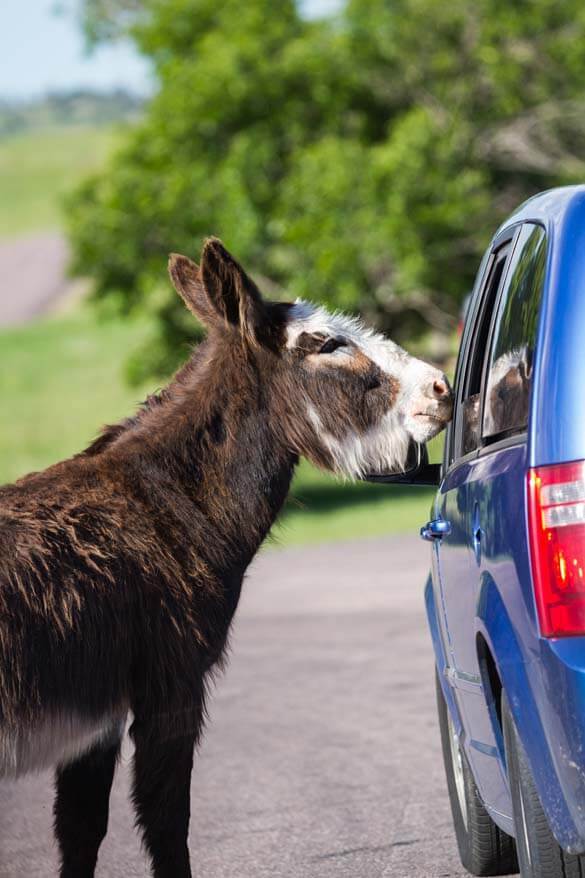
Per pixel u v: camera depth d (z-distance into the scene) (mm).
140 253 38438
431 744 11930
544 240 6523
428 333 40406
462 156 37219
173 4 38938
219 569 7602
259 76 37062
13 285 115062
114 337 92875
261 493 7867
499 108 37219
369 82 38281
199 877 8523
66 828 7625
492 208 38250
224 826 9711
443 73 37844
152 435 7703
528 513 5797
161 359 40438
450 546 7652
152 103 38625
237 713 13836
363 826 9461
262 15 37906
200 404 7809
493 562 6379
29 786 11711
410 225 34906
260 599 23156
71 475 7391
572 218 6309
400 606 20984
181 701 7285
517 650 5996
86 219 38719
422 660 16234
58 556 6918
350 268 35188
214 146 38688
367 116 39250
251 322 7762
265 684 15344
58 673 6781
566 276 6086
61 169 174000
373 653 16953
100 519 7211
